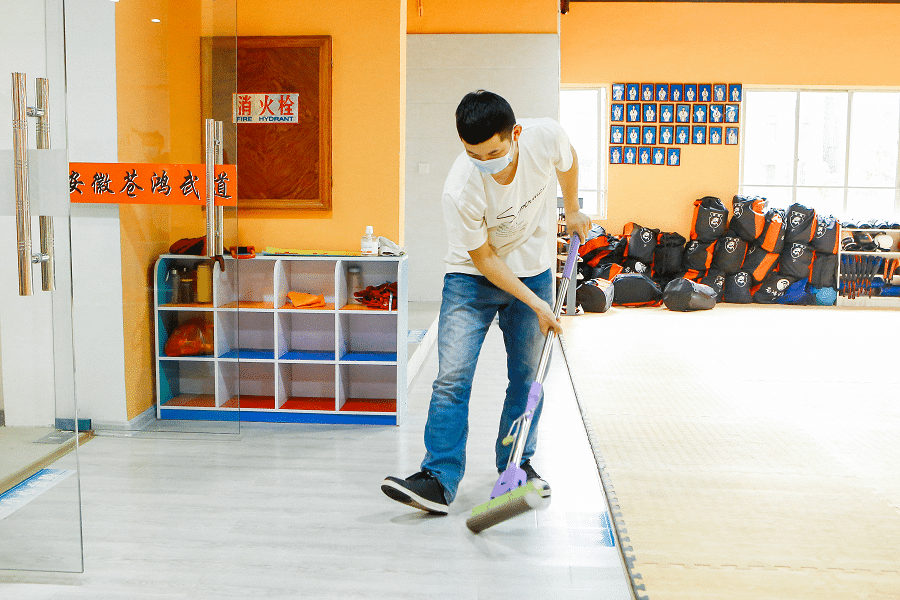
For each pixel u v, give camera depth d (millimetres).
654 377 4484
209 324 3520
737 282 8227
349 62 3703
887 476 2762
